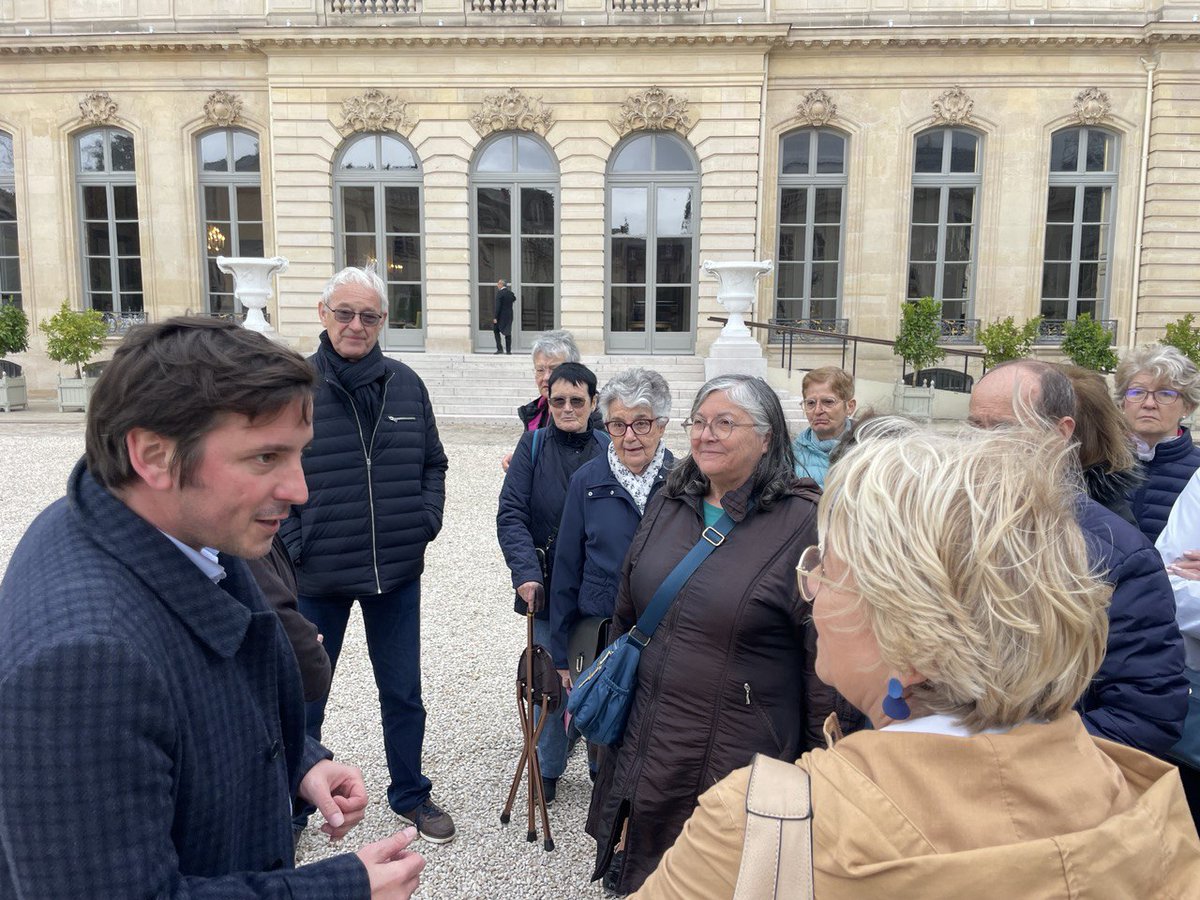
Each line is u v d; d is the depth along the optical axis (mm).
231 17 17344
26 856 900
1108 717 1688
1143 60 16812
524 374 15828
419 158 17172
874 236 17484
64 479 8883
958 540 869
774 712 2020
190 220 17844
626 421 2768
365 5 17078
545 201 17500
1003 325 15727
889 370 17688
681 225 17484
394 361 3045
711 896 858
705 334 17328
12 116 17734
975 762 822
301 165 17094
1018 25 16531
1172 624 1699
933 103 17125
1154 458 2980
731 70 16672
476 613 5324
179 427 1036
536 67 16828
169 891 963
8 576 1054
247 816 1197
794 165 17719
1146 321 17297
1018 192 17266
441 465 3195
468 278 17422
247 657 1210
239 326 1153
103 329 15969
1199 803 1974
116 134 17969
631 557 2229
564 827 3062
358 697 4098
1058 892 744
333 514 2820
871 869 771
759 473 2061
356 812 1542
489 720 3896
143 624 1017
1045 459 939
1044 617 838
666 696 2057
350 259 17672
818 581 1020
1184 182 16906
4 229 18469
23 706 896
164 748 1007
